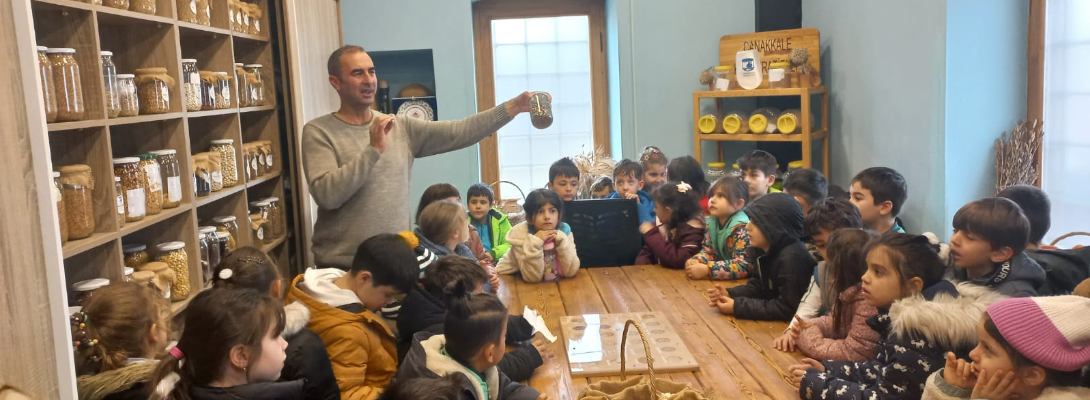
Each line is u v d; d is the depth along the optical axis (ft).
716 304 8.86
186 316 5.81
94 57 7.57
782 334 7.97
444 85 16.85
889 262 6.66
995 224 7.13
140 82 8.71
